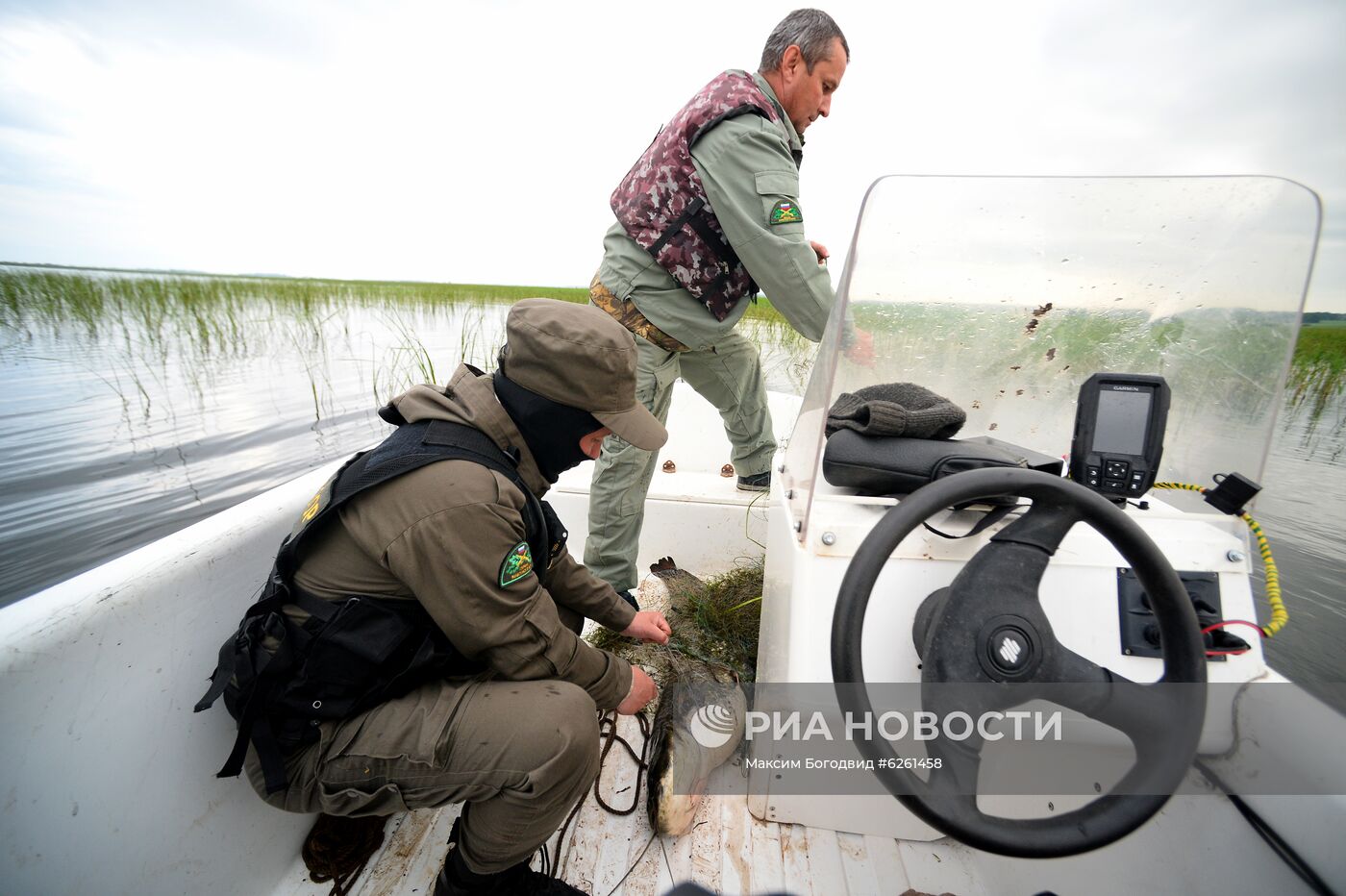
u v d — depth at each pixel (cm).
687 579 202
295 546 90
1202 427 105
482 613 89
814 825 118
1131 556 70
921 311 107
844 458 97
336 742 90
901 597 88
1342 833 78
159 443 415
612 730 145
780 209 148
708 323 171
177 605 100
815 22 161
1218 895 87
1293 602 205
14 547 282
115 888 86
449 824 127
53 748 80
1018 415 118
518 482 98
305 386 572
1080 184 92
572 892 106
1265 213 90
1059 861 101
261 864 111
